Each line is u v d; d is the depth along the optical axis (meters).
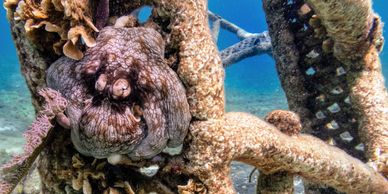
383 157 3.57
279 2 4.15
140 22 2.05
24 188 3.43
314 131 4.29
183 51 1.91
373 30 3.72
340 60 3.89
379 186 3.23
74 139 1.74
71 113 1.65
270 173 2.58
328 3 3.26
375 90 3.81
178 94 1.78
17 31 1.90
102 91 1.63
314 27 3.82
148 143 1.74
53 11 1.72
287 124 2.63
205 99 1.94
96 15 1.88
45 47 1.89
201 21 1.95
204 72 1.92
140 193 2.12
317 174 2.68
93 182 2.01
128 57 1.70
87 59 1.70
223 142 1.99
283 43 4.21
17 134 10.16
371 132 3.72
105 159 1.97
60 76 1.72
